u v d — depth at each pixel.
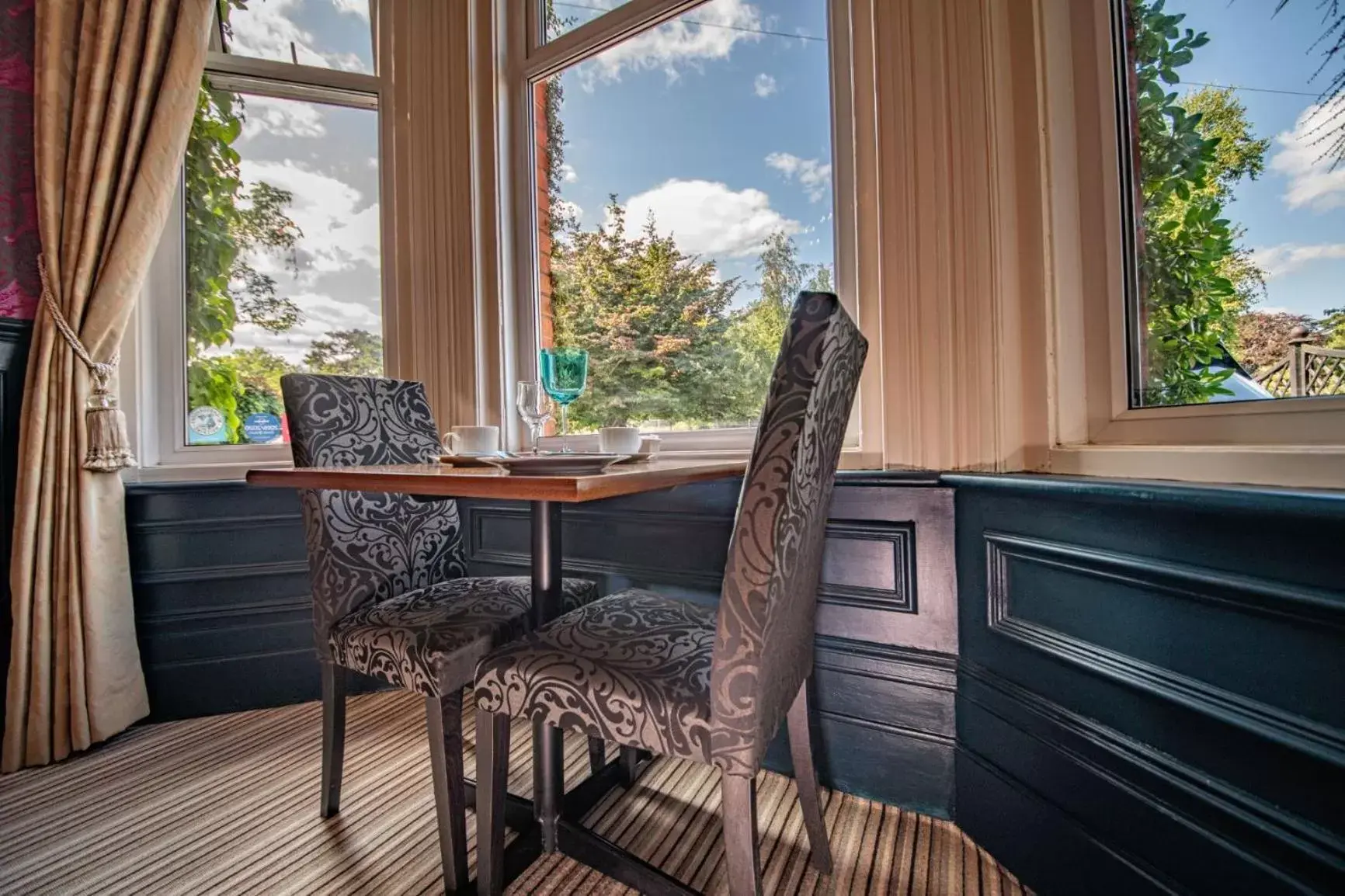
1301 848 0.63
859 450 1.33
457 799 0.99
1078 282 1.09
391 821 1.21
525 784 1.32
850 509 1.28
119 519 1.62
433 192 1.87
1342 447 0.70
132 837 1.16
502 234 1.90
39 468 1.51
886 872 1.05
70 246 1.56
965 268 1.15
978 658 1.13
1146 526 0.81
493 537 1.86
